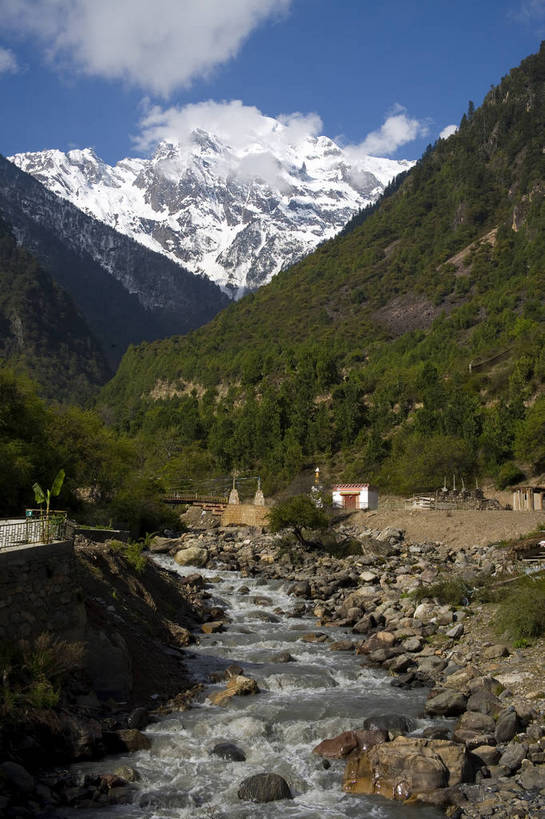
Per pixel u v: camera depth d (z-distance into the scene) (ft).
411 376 431.84
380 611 109.60
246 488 363.76
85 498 209.56
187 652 86.99
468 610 99.71
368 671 80.59
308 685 74.69
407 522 219.41
